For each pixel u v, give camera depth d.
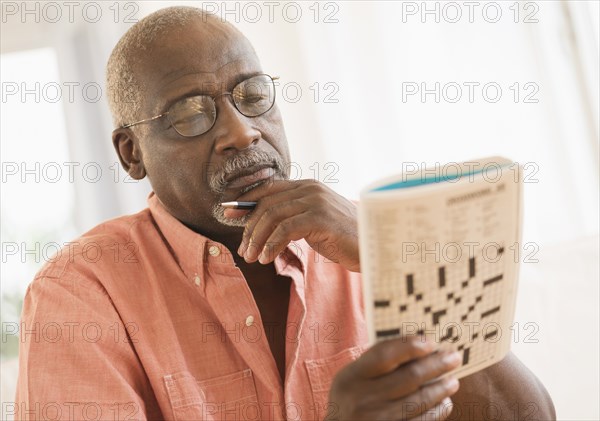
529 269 1.64
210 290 1.23
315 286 1.30
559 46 2.45
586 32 2.39
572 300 1.60
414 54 2.61
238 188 1.20
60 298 1.19
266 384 1.20
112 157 2.74
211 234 1.28
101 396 1.12
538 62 2.47
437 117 2.60
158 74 1.24
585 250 1.65
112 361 1.17
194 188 1.24
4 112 2.70
